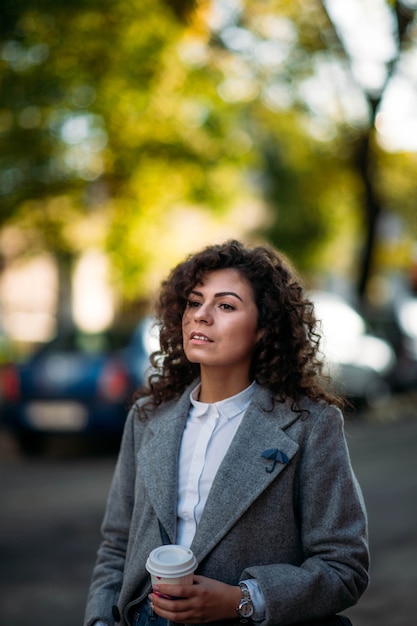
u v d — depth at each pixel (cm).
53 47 947
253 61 1130
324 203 1716
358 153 1305
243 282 173
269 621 149
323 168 1455
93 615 171
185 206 1169
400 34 1005
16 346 1450
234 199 1320
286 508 161
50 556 468
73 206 1065
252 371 178
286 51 1159
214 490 160
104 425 719
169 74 1047
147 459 173
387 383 1098
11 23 892
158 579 146
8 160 993
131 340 766
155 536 166
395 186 1429
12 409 741
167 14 1013
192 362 187
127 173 1050
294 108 1305
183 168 1090
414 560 452
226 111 1132
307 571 155
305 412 168
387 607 384
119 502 186
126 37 988
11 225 1059
